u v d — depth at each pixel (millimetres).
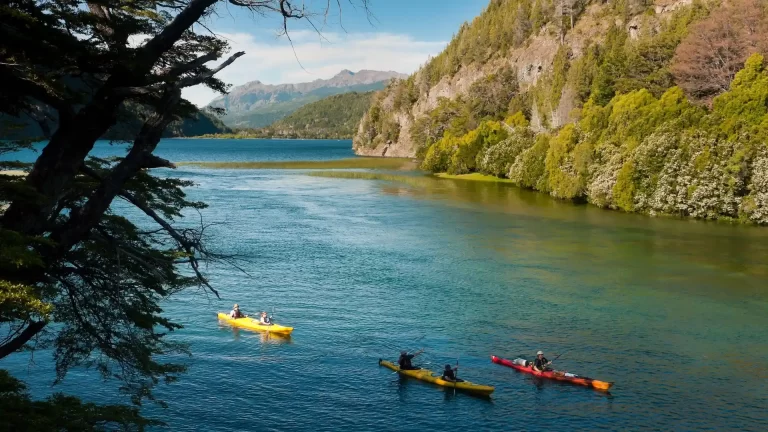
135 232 16766
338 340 34031
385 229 66375
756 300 41344
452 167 138375
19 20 11734
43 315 11555
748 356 31859
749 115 81562
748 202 71688
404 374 29625
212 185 108938
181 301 39938
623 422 25281
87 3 13070
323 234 62531
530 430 24828
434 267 49625
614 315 38219
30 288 11266
